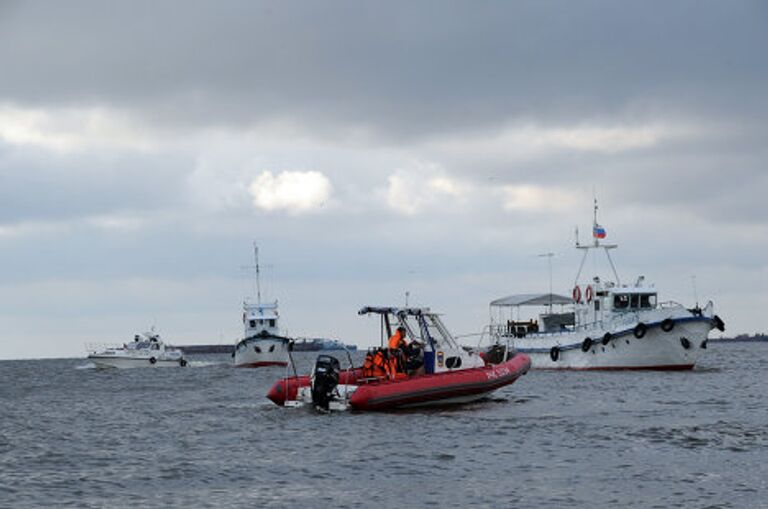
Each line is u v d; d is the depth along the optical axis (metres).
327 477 30.11
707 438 35.84
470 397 47.47
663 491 26.70
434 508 25.53
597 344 79.00
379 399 45.03
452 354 47.44
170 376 106.31
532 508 25.17
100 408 59.41
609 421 42.09
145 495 27.97
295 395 47.66
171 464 33.22
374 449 35.03
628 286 79.75
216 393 70.62
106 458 35.19
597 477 28.86
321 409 45.91
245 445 37.16
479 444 35.69
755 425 39.88
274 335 119.12
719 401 52.19
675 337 75.19
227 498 27.30
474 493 27.20
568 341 82.31
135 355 129.75
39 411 58.31
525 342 89.25
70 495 28.16
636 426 40.06
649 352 76.25
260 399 61.59
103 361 129.38
